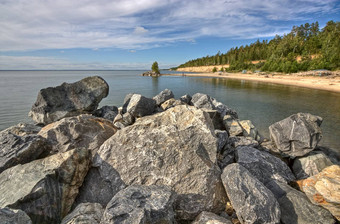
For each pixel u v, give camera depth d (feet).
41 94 41.57
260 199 17.52
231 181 19.45
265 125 70.44
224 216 19.79
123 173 20.92
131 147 22.35
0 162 20.06
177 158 21.61
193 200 19.49
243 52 596.70
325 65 267.59
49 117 41.81
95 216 16.25
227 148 31.45
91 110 46.83
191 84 239.09
